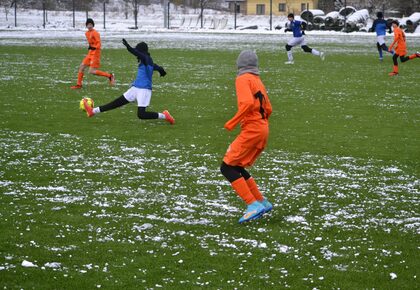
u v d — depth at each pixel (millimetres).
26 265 5160
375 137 11172
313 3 73562
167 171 8484
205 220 6453
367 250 5668
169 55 29656
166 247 5648
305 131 11664
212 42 40219
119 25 65750
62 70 22406
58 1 83688
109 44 36656
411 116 13445
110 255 5430
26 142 10273
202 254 5496
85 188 7574
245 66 6332
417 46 35688
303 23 26062
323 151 9977
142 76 12078
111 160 9094
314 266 5273
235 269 5172
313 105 14844
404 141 10844
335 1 72312
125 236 5922
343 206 7043
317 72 22750
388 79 20688
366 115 13492
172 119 12219
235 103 15117
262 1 77188
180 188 7656
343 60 27922
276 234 6066
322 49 34438
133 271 5098
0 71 21641
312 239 5938
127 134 11148
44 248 5574
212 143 10461
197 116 13203
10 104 14383
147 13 85312
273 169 8719
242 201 7191
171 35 49156
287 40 43312
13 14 73375
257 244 5773
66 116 12961
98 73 17547
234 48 34719
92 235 5930
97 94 16406
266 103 6352
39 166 8648
